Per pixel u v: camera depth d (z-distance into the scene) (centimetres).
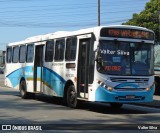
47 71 2003
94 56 1595
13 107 1803
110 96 1570
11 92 2828
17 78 2394
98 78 1577
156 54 2541
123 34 1622
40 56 2102
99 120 1398
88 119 1422
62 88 1848
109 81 1577
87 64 1653
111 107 1855
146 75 1634
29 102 2070
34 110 1691
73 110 1711
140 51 1645
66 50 1828
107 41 1598
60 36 1894
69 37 1809
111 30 1605
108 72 1580
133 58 1625
